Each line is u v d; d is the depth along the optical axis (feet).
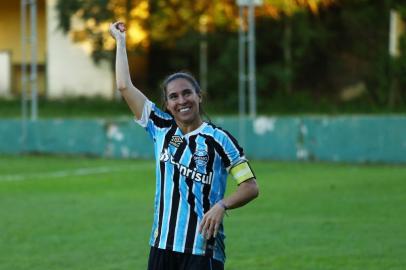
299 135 145.59
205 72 239.09
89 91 257.55
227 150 35.63
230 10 237.04
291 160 146.41
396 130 136.98
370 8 249.55
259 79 239.50
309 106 238.07
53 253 67.26
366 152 139.54
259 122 149.18
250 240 71.46
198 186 35.50
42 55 284.82
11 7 289.33
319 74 258.98
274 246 68.64
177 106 35.76
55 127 163.32
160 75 268.00
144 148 156.35
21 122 166.09
